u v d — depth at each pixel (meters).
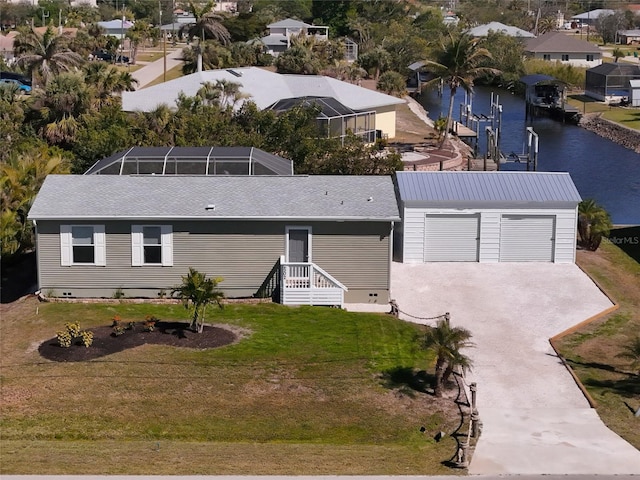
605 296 33.38
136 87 92.25
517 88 111.38
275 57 113.06
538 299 32.94
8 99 58.75
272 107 62.12
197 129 48.16
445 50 69.69
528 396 24.52
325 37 125.94
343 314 30.80
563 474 19.17
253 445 20.73
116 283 32.34
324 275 31.86
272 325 29.28
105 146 46.16
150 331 27.89
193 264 32.34
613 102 98.56
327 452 20.16
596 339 29.28
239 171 37.50
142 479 17.94
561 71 112.44
